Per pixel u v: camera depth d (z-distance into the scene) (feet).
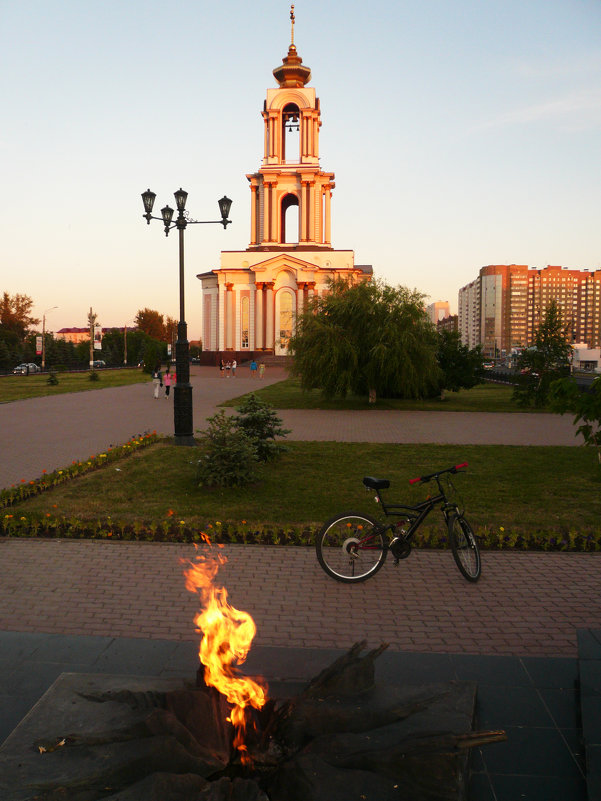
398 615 16.35
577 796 9.25
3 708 11.45
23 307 331.57
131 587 18.22
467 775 9.25
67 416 68.80
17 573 19.30
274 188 213.25
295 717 9.98
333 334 83.87
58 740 9.57
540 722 11.18
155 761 8.85
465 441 51.83
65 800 8.37
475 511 27.76
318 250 211.41
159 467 38.47
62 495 30.86
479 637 15.02
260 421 40.40
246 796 8.24
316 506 28.73
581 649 13.04
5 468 38.50
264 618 16.08
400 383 82.53
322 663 13.26
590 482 34.30
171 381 94.43
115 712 10.52
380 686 11.58
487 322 527.81
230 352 213.87
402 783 8.73
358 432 57.77
